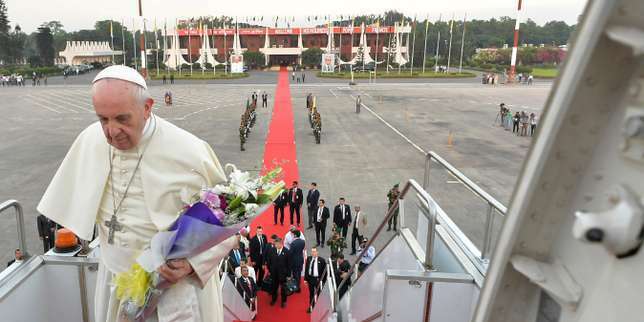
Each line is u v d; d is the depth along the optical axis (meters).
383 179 18.03
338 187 17.05
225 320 5.15
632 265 0.88
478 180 17.64
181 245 1.96
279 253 9.36
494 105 40.03
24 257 2.87
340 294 7.05
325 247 12.53
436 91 52.69
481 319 1.29
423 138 25.94
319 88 55.88
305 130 28.09
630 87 0.91
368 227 13.52
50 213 2.25
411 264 3.51
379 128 29.02
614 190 0.93
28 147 22.83
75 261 2.87
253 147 23.36
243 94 48.25
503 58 94.75
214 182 2.30
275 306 9.51
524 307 1.25
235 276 8.51
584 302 1.01
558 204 1.08
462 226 12.96
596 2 0.91
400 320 3.14
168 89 53.75
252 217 2.14
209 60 79.25
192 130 27.62
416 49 92.06
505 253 1.17
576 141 1.01
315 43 93.69
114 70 1.94
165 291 2.09
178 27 99.06
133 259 2.17
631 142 0.88
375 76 68.75
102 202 2.21
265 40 93.25
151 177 2.10
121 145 2.00
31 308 2.78
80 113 34.19
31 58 91.12
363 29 80.56
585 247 1.03
